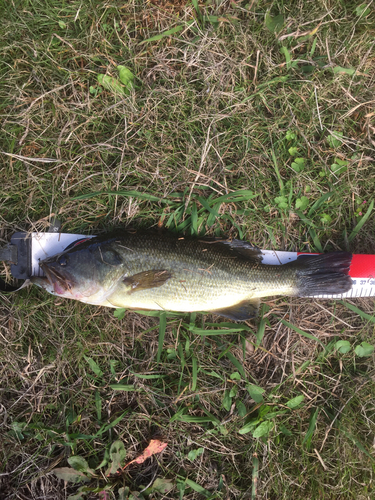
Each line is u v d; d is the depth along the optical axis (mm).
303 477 481
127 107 473
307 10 487
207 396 482
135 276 438
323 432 492
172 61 482
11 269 464
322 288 468
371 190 502
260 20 486
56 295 473
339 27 493
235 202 492
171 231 484
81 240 463
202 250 452
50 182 476
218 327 480
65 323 479
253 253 472
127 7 469
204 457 479
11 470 464
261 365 499
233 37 483
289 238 504
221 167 490
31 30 464
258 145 491
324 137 499
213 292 453
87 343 478
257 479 469
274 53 490
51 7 462
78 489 449
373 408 488
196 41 475
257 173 494
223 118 488
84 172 479
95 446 471
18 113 471
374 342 497
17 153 474
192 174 484
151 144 479
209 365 483
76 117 475
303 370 495
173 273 443
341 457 483
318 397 500
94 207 482
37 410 467
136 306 450
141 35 480
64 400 473
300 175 493
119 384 471
